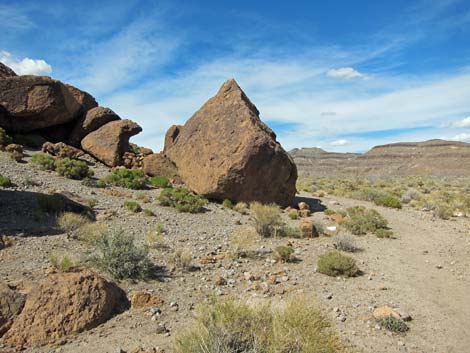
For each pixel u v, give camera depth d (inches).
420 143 6614.2
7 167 713.0
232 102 876.0
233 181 768.3
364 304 338.0
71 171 768.3
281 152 808.3
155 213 641.6
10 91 920.3
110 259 364.5
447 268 469.1
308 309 211.3
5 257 366.0
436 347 263.4
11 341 238.1
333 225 705.0
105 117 1067.9
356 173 6008.9
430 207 967.0
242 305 217.2
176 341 210.1
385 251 544.1
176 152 948.0
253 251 493.7
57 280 285.9
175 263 413.7
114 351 239.5
